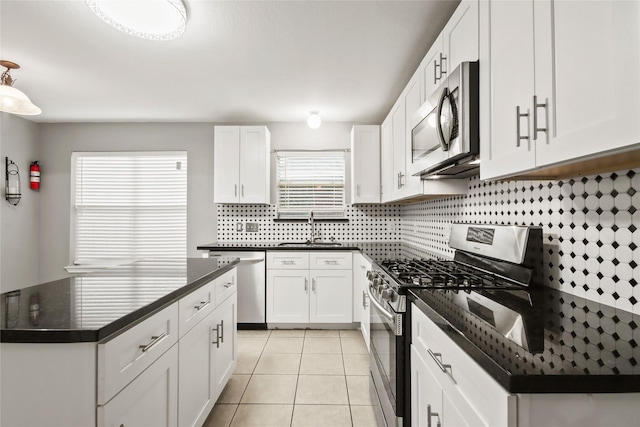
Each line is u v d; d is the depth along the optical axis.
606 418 0.66
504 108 1.12
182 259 2.32
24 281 3.82
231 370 2.20
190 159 4.04
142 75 2.71
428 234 3.05
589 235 1.19
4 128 3.61
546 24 0.90
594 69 0.74
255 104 3.40
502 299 1.21
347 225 4.01
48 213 4.02
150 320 1.16
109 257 4.05
